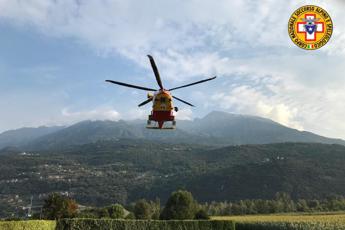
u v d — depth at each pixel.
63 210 71.62
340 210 123.56
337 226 51.50
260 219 72.56
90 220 49.50
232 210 127.94
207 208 134.50
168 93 22.05
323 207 127.56
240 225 65.88
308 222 55.59
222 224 57.09
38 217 73.19
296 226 54.47
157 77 20.98
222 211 128.12
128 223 51.47
